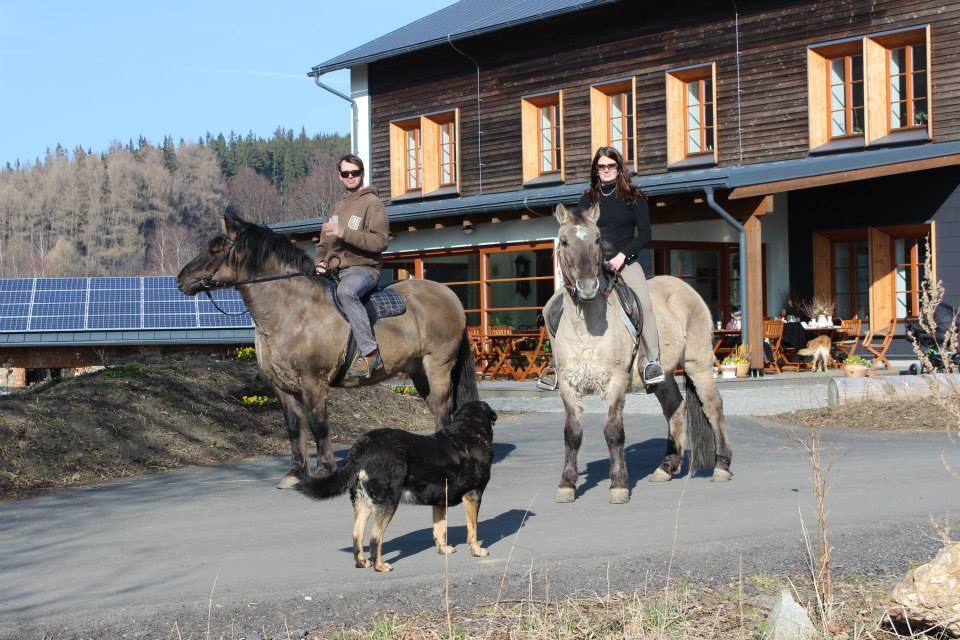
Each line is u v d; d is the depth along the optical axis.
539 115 28.61
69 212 118.50
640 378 9.59
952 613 5.23
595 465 11.57
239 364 16.45
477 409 7.18
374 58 30.62
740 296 22.39
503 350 23.42
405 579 6.61
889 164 20.31
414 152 31.20
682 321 10.05
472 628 5.68
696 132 26.06
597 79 27.16
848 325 23.30
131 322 25.75
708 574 6.68
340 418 15.21
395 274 26.73
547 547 7.40
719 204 20.81
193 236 119.44
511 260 23.78
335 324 10.23
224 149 135.62
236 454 13.00
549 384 10.00
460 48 29.45
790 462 11.38
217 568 7.04
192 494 10.27
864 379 15.90
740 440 13.20
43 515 9.33
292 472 10.50
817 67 23.81
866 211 23.33
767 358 22.38
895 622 5.50
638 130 26.53
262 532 8.29
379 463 6.66
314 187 123.31
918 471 10.43
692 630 5.58
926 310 6.05
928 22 22.34
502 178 28.95
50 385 14.88
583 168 27.47
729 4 24.98
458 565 6.94
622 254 9.21
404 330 10.70
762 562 6.93
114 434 12.66
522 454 12.51
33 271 110.31
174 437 13.04
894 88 23.23
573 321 9.03
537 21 27.59
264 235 10.23
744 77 24.83
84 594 6.48
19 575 7.04
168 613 6.03
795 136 24.11
